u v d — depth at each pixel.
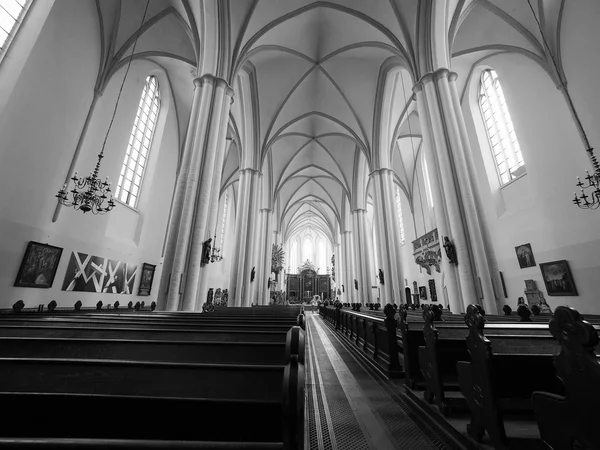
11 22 7.21
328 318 15.07
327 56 14.22
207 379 1.52
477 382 2.16
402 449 2.39
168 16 11.05
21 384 1.52
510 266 11.46
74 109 9.29
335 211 29.11
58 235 8.86
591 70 8.48
